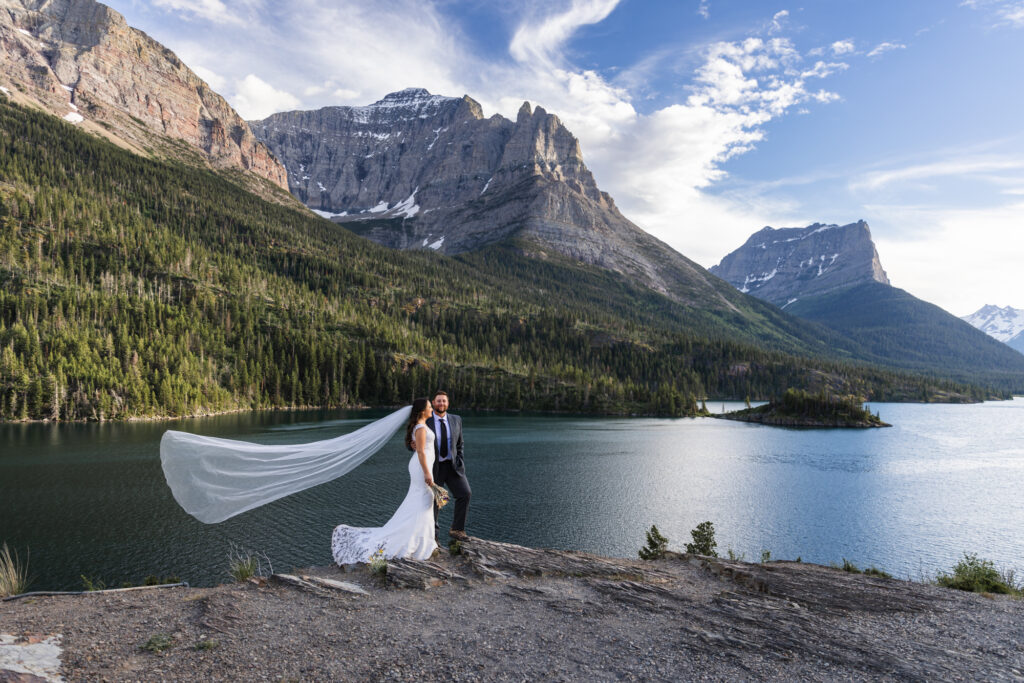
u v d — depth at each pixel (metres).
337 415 147.25
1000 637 7.04
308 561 43.78
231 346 174.88
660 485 77.81
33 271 173.00
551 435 129.88
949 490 77.62
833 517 63.25
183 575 40.81
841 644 6.46
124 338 144.00
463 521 10.00
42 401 120.81
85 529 51.75
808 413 171.38
